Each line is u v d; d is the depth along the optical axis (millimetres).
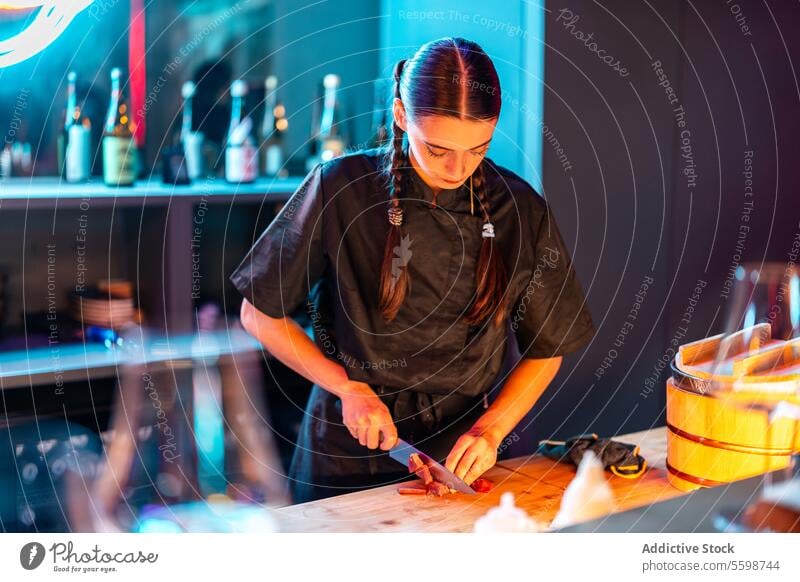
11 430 1994
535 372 1456
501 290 1406
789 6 2371
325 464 1475
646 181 2250
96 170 2266
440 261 1385
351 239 1399
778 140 2430
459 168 1242
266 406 2303
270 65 2438
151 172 2320
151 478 1996
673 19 2213
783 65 2398
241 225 2447
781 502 1066
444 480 1200
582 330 1474
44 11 2123
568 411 2262
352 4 2520
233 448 2129
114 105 2258
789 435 1102
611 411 2314
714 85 2305
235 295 2461
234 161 2281
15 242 2182
